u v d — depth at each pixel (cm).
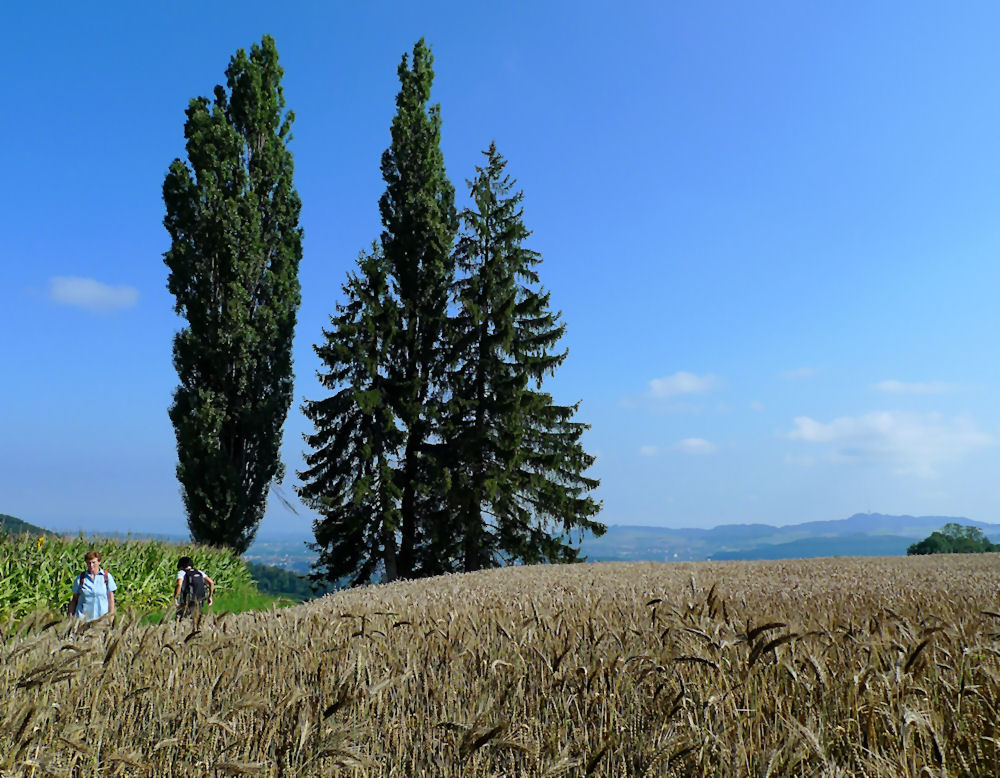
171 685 402
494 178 3325
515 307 3133
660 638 439
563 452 2997
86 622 500
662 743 294
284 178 3027
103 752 334
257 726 354
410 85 3353
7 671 393
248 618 671
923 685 340
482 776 313
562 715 357
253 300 2859
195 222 2781
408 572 2895
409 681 417
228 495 2611
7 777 293
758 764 274
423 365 3078
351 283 3031
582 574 1345
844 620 505
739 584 980
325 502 2755
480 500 2770
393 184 3312
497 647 478
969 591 820
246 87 2981
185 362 2717
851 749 292
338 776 307
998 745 277
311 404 2916
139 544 1867
